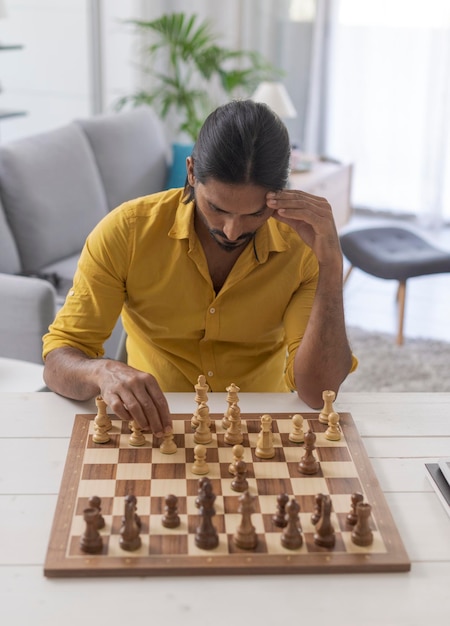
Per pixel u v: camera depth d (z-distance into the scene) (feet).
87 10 16.22
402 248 12.68
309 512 4.04
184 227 5.25
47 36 16.70
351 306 13.69
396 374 11.12
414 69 17.22
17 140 10.87
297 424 4.69
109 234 5.32
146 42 17.66
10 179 10.43
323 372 5.22
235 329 5.58
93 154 12.35
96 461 4.41
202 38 16.07
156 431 4.56
